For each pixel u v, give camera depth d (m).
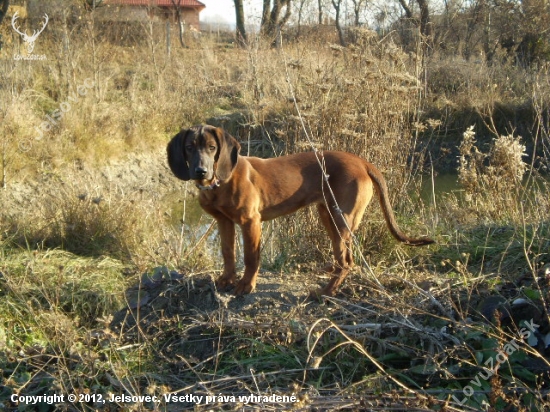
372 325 4.64
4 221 8.20
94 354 4.82
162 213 8.93
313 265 6.93
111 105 14.80
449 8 21.52
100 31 17.75
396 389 4.25
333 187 5.62
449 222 7.60
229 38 30.83
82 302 6.21
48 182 11.33
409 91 7.57
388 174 7.49
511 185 7.87
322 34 16.73
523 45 20.78
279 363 4.66
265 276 6.05
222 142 5.25
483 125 15.52
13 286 6.06
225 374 4.70
